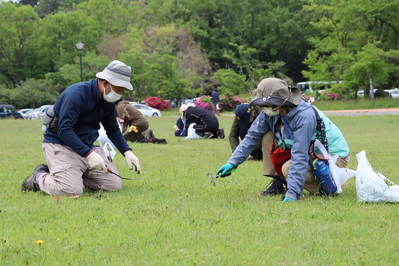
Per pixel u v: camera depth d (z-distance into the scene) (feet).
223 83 180.55
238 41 274.16
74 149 19.15
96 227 14.25
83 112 19.88
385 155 35.19
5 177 25.14
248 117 30.71
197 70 217.56
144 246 12.44
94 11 285.64
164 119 114.42
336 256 11.60
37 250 12.11
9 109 160.97
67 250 12.15
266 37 272.92
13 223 14.89
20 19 281.95
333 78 147.74
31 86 228.84
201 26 277.23
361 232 13.62
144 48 208.44
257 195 19.80
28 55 289.53
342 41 155.22
